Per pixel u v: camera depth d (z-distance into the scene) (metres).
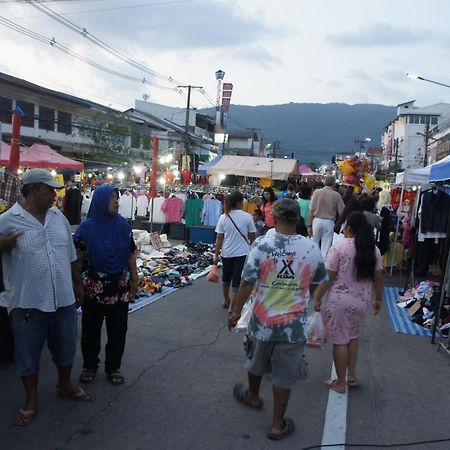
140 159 36.22
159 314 6.95
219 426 3.92
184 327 6.41
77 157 34.91
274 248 3.75
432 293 7.52
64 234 3.91
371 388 4.83
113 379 4.60
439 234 8.91
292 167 17.95
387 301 8.47
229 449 3.60
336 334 4.66
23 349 3.75
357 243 4.56
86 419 3.92
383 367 5.42
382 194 14.62
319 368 5.30
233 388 4.62
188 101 36.72
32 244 3.68
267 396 4.48
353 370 4.79
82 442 3.59
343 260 4.59
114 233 4.43
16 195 6.49
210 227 14.24
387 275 10.91
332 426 4.02
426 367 5.47
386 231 10.29
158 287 8.22
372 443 3.79
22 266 3.68
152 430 3.81
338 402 4.47
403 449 3.73
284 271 3.73
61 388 4.22
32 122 31.78
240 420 4.03
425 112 77.12
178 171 29.02
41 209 3.77
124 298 4.53
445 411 4.40
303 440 3.78
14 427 3.75
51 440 3.60
